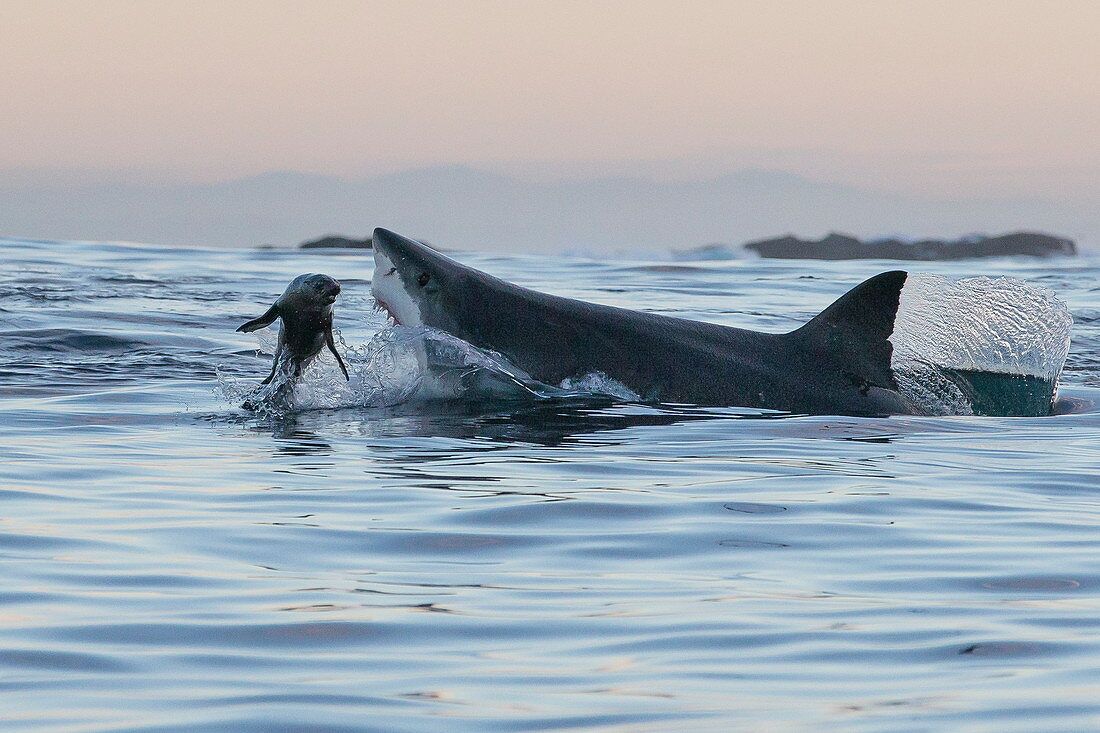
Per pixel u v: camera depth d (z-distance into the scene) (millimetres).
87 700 14992
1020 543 22328
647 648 16875
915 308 38188
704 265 92000
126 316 53688
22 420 33406
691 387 36750
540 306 37656
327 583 19703
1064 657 16438
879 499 25562
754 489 26344
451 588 19516
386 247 37781
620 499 25266
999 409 38031
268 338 49500
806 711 14625
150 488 25859
